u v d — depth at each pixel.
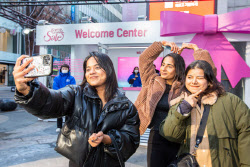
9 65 25.25
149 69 2.39
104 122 1.27
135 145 1.35
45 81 7.77
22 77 1.01
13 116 8.05
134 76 8.27
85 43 7.46
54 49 7.99
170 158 1.98
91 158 1.25
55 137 5.09
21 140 4.82
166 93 2.21
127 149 1.28
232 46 6.58
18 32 23.72
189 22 6.51
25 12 16.97
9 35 24.50
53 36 7.60
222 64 6.64
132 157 3.79
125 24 7.19
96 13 29.92
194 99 1.44
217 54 6.66
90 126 1.26
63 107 1.28
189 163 1.39
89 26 7.41
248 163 1.38
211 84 1.51
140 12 13.78
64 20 22.30
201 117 1.47
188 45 2.41
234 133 1.43
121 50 9.80
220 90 1.51
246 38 6.48
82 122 1.27
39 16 18.28
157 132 2.07
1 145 4.43
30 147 4.31
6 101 9.57
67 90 1.34
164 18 6.62
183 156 1.46
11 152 3.99
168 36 6.93
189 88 1.54
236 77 6.60
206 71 1.48
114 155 1.24
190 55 6.82
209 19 6.43
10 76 25.50
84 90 1.34
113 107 1.30
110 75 1.34
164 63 2.18
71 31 7.51
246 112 1.44
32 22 10.88
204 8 9.45
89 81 1.33
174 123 1.47
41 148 4.25
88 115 1.28
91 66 1.32
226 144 1.41
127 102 1.35
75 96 1.33
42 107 1.14
